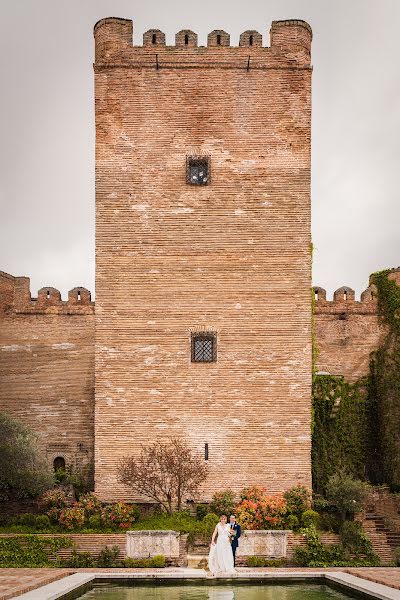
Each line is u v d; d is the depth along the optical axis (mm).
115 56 29969
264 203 29391
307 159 29625
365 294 38562
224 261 29094
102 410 28391
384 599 14273
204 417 28328
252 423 28312
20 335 38906
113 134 29703
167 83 29922
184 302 28906
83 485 33062
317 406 34938
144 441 28188
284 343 28750
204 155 29562
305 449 28188
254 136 29703
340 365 37844
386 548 25625
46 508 27266
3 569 20406
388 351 36719
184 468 26906
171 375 28562
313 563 23156
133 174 29484
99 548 23672
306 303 28953
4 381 38594
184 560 22125
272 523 25109
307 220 29344
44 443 37844
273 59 30031
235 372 28578
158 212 29297
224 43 30109
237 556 22328
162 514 26516
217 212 29344
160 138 29672
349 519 27531
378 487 32875
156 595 16422
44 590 14977
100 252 29141
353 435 36219
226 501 26562
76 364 38406
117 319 28859
